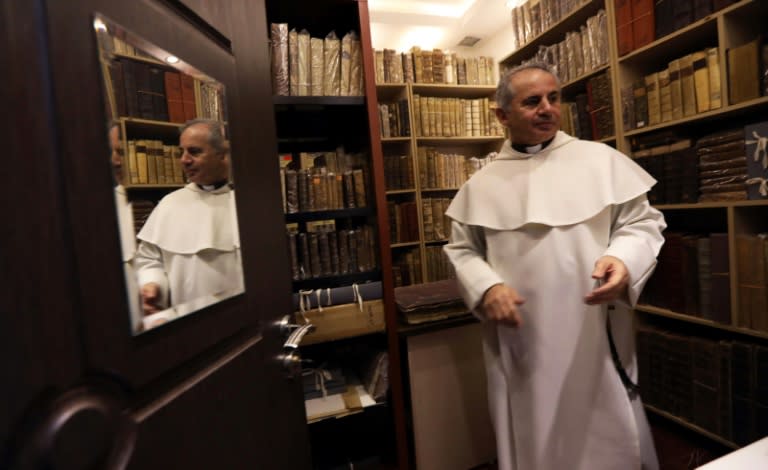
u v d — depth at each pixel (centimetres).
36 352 33
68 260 37
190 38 60
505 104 125
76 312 38
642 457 118
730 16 140
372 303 139
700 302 158
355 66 139
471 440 159
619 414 111
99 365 40
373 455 165
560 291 114
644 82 171
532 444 116
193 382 55
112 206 44
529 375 117
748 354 141
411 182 274
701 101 149
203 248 60
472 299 117
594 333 113
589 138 202
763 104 131
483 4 273
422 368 152
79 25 41
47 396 34
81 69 41
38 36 36
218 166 66
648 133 179
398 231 275
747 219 144
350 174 145
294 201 140
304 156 165
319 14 142
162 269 51
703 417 158
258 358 74
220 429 60
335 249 143
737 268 143
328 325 135
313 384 153
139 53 50
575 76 205
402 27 302
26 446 32
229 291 66
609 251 107
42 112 36
